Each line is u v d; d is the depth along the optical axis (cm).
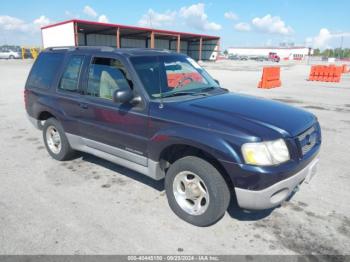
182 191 342
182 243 301
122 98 345
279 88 1596
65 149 490
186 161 320
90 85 424
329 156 551
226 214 352
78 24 3678
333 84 1847
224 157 288
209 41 5744
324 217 348
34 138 648
